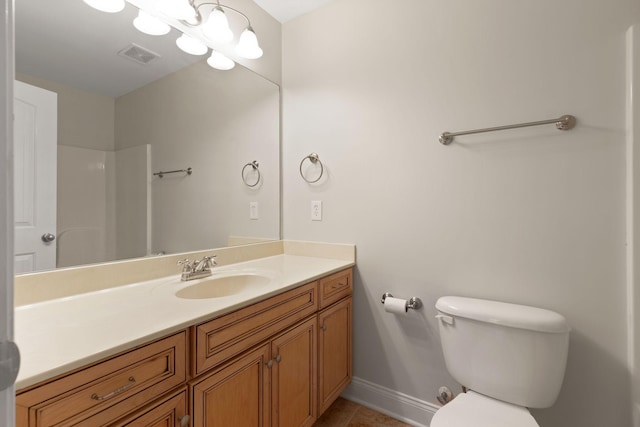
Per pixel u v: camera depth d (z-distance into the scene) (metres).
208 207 1.55
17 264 0.97
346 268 1.62
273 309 1.14
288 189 1.95
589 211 1.14
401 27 1.55
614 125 1.09
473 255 1.37
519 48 1.26
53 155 1.05
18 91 0.99
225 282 1.39
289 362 1.22
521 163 1.26
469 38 1.37
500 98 1.30
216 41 1.57
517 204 1.27
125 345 0.69
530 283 1.25
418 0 1.50
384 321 1.62
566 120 1.15
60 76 1.07
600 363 1.13
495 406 1.09
